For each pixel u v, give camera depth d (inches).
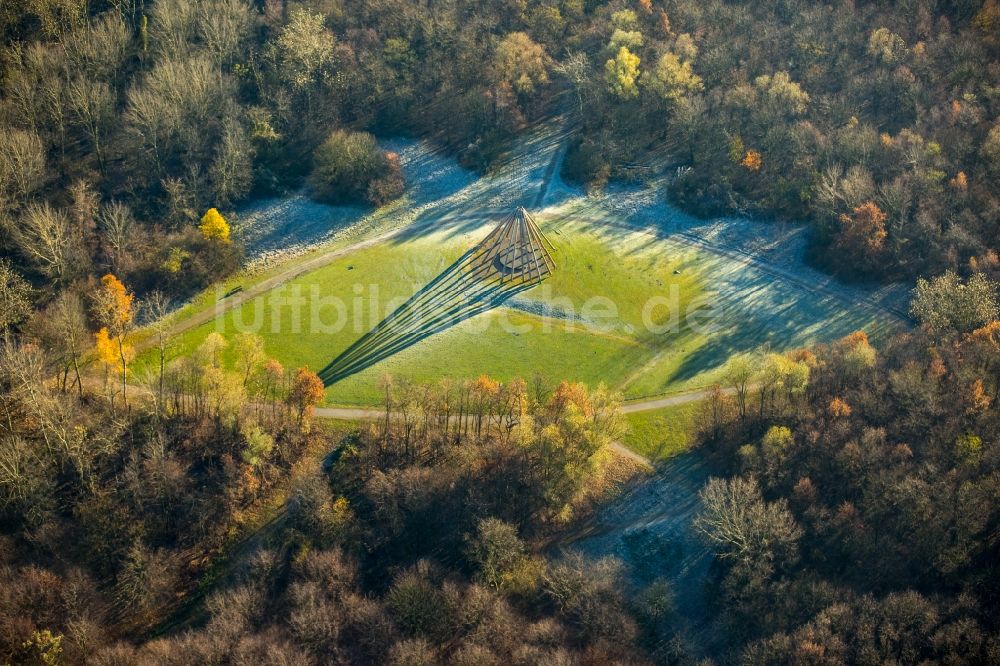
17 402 7322.8
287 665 5890.8
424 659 6048.2
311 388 7332.7
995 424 7126.0
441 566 6673.2
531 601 6555.1
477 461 7150.6
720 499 6688.0
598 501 7175.2
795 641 6087.6
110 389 7406.5
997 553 6565.0
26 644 5949.8
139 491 6875.0
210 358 7357.3
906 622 6141.7
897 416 7283.5
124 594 6565.0
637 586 6752.0
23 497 6737.2
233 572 6732.3
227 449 7234.3
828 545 6663.4
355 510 6953.7
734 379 7445.9
